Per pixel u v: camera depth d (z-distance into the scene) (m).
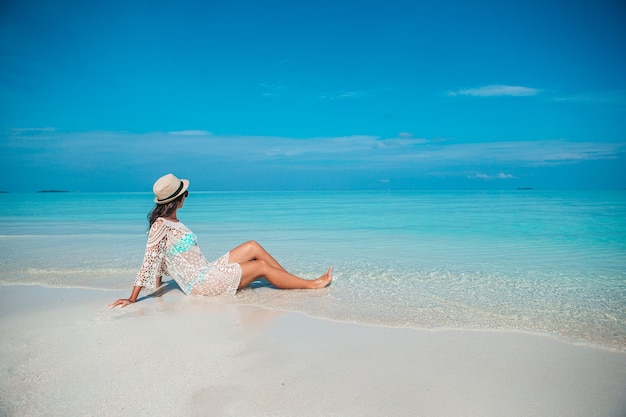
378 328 3.64
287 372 2.74
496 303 4.48
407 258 7.31
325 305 4.40
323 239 9.85
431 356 3.01
